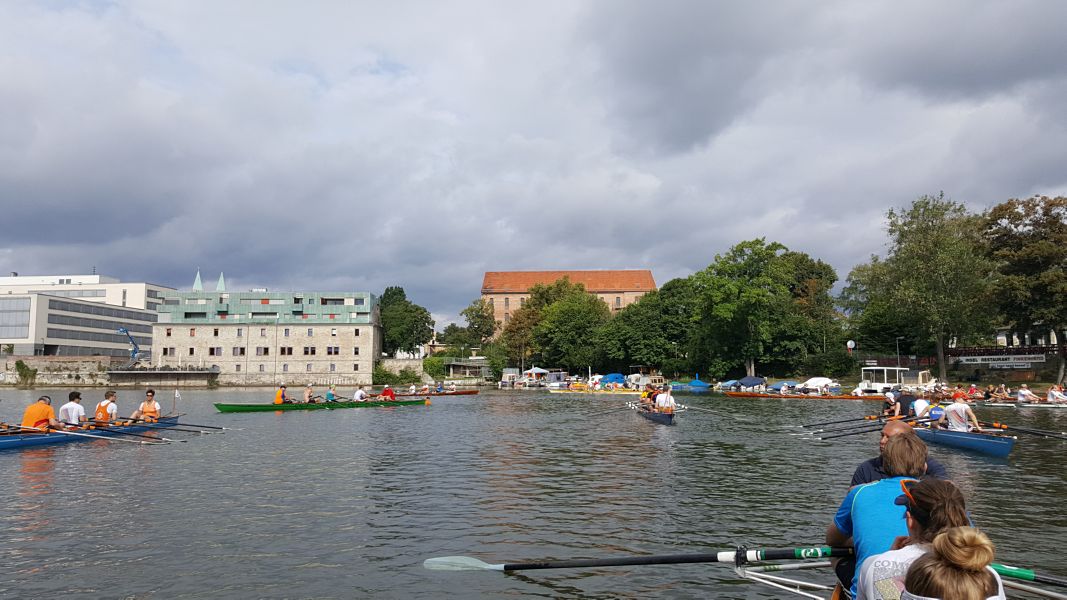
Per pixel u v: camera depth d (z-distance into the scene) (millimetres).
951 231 61812
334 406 49062
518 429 33188
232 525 12953
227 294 105750
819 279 107312
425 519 13508
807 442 27062
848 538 6199
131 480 17891
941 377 61844
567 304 112812
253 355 103688
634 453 23672
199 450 24359
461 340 155500
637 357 98500
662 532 12531
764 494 16031
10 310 117938
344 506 14695
